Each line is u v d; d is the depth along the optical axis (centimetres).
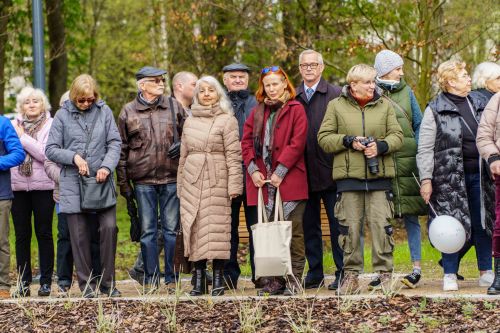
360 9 1972
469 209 998
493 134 940
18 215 1090
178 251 1016
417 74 1873
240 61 2383
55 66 2516
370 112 980
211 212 1005
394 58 1033
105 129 1032
